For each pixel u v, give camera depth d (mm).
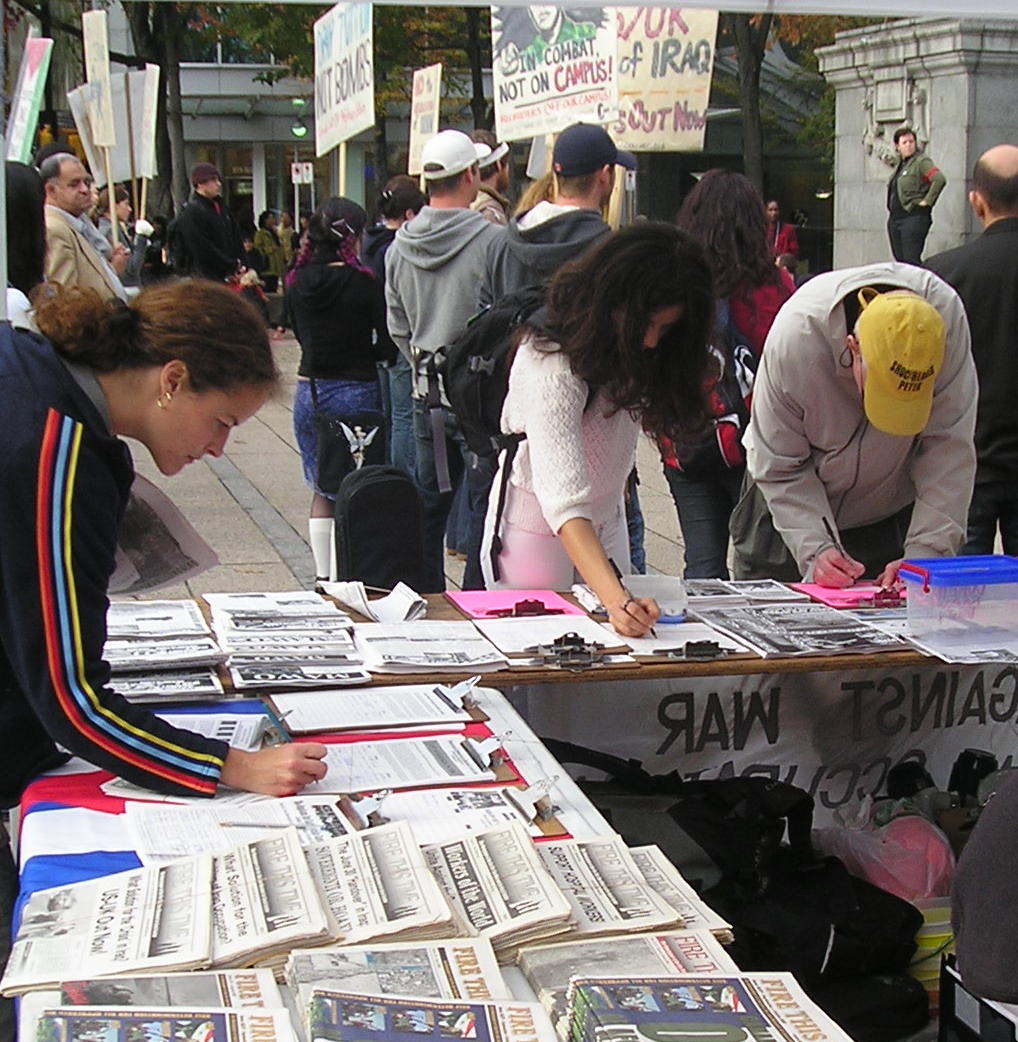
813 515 3627
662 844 2957
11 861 2463
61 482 2043
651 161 20891
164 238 16984
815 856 3102
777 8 3316
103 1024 1551
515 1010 1611
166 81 21156
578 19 6355
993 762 3578
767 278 4312
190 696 2678
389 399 6461
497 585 3596
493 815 2234
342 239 5855
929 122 12688
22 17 20250
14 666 2154
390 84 23281
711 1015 1605
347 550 3920
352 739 2559
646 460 9156
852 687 3514
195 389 2145
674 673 2941
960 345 3457
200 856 1974
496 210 6578
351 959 1720
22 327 2156
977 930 1630
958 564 3238
